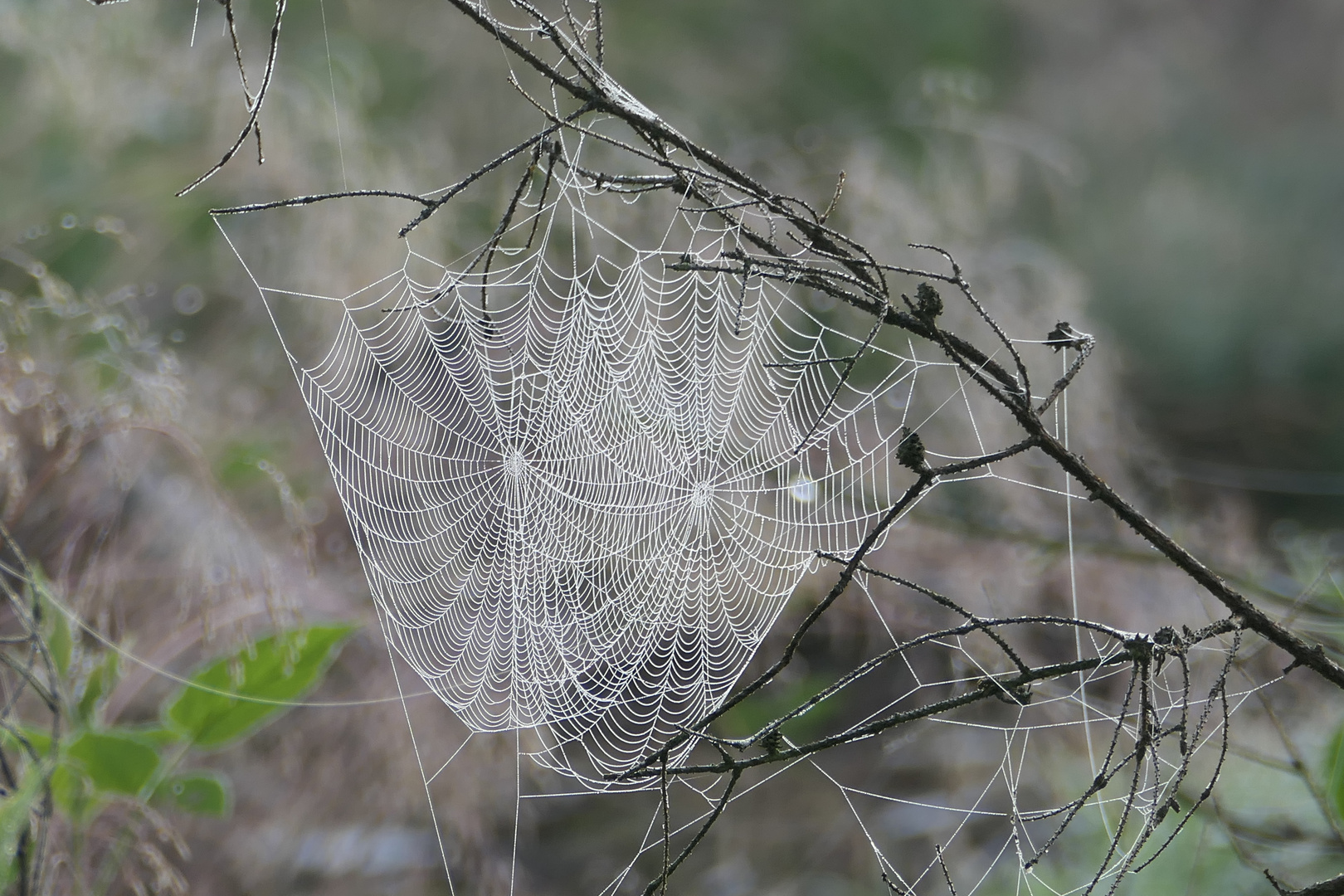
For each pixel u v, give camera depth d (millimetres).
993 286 3766
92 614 2688
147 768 2586
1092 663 2369
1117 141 7758
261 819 2875
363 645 2959
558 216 3637
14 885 2496
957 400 3588
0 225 3518
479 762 2922
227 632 2701
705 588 2891
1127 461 3879
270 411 3203
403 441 2832
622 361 2881
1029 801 3332
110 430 2686
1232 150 8070
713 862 3344
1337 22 8234
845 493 3355
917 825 3391
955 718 3514
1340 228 7473
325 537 3029
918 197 4047
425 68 4992
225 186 3607
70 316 2803
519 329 2875
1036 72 7598
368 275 3396
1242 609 2385
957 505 3596
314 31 4938
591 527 2850
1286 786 2844
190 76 3717
